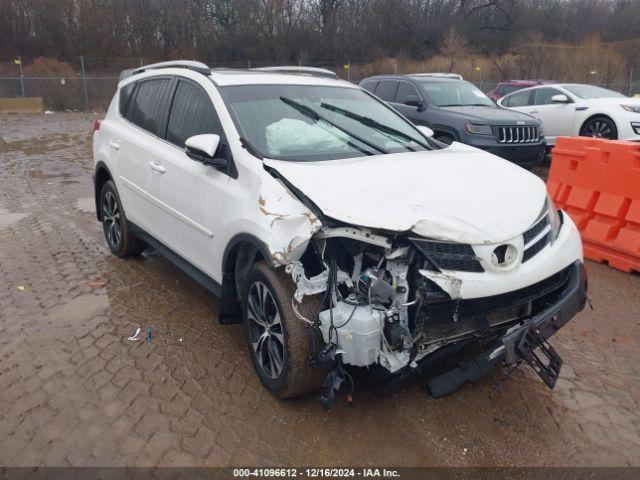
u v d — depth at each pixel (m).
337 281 3.11
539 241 3.36
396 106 10.95
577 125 11.38
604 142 5.96
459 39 38.50
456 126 9.66
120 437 3.17
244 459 3.03
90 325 4.46
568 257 3.46
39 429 3.23
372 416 3.39
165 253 4.80
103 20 37.84
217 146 3.74
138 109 5.35
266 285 3.34
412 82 10.84
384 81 11.48
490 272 3.06
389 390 3.54
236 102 4.16
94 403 3.47
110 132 5.64
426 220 2.99
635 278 5.61
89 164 12.20
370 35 41.66
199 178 4.04
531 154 9.94
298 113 4.27
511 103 13.31
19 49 36.47
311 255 3.28
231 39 39.97
